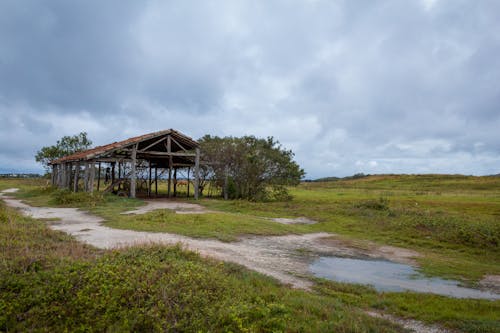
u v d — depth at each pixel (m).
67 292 5.50
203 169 35.19
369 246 13.74
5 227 10.62
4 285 5.68
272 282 7.69
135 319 4.88
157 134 29.08
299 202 29.48
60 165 35.06
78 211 19.48
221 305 5.53
